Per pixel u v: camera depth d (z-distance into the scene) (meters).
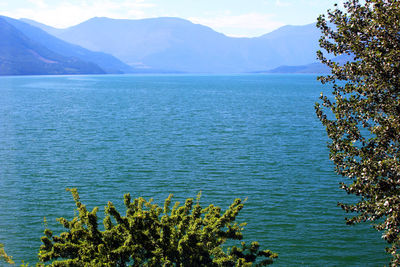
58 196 40.66
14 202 38.69
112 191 42.38
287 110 129.50
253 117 110.25
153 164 54.19
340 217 34.69
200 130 85.88
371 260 27.67
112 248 16.52
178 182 45.59
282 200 39.03
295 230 32.06
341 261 27.52
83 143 70.50
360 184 16.59
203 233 16.98
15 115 115.69
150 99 181.38
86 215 17.39
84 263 15.87
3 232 31.77
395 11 15.69
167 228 17.16
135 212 17.95
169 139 74.44
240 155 59.84
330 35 17.81
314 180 46.06
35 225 33.28
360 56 16.75
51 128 89.25
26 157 58.97
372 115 16.78
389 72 15.73
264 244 29.75
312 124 95.19
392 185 15.44
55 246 16.27
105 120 104.06
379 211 16.06
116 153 61.59
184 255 16.64
